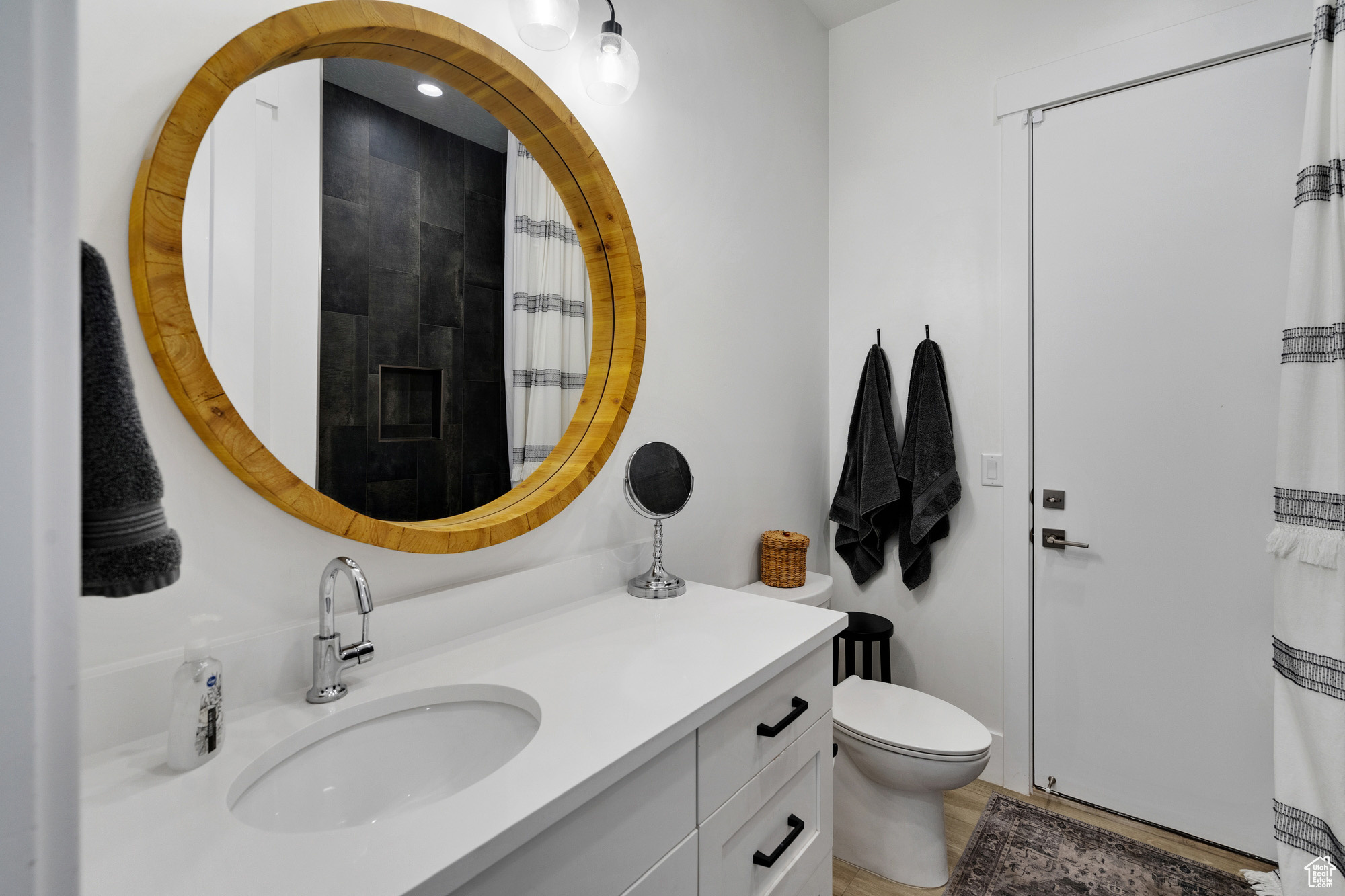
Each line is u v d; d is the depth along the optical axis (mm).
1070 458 1858
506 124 1238
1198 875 1551
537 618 1217
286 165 914
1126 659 1781
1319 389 1356
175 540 341
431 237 1109
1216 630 1660
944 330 2074
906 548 2086
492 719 919
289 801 767
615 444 1385
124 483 322
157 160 750
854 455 2182
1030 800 1886
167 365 760
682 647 1064
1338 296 1330
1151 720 1748
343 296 984
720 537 1787
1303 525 1357
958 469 2045
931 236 2100
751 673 958
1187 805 1700
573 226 1373
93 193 732
